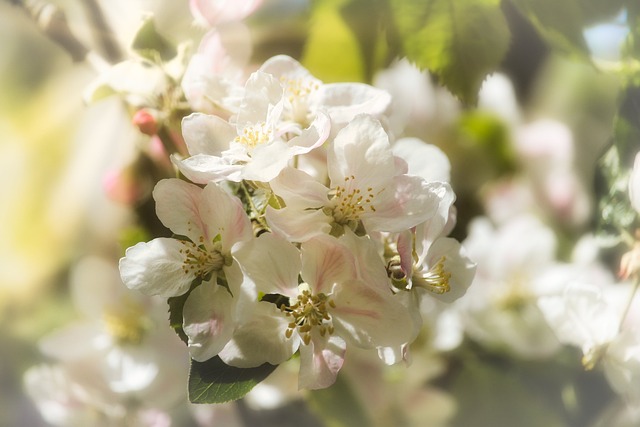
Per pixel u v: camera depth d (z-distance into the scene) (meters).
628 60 0.51
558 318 0.52
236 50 0.52
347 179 0.45
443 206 0.46
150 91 0.50
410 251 0.45
